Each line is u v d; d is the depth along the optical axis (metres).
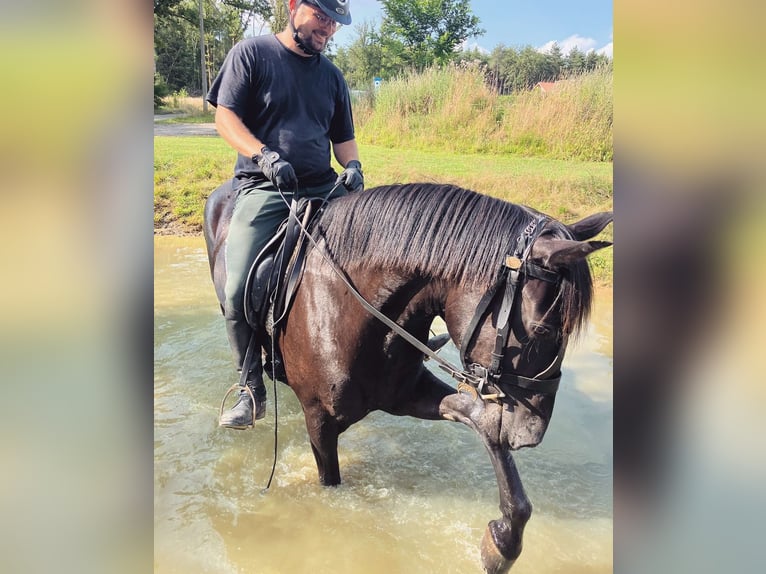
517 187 7.45
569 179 7.62
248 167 2.36
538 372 1.55
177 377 3.62
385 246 1.81
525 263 1.52
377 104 11.44
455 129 10.55
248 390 2.28
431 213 1.74
